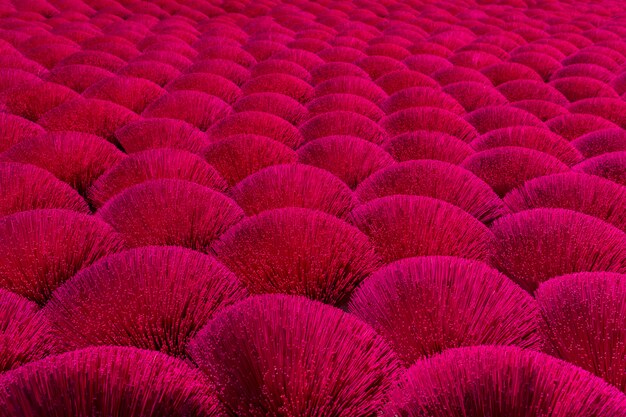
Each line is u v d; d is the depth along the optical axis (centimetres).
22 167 422
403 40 805
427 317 348
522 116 527
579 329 346
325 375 330
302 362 331
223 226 404
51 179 425
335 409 328
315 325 338
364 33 853
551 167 455
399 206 400
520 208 430
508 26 993
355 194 434
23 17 911
